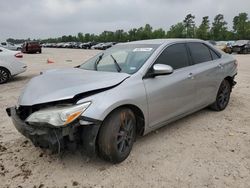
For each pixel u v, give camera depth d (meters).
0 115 5.72
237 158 3.77
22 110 3.62
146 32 85.06
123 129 3.60
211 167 3.54
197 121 5.22
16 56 10.22
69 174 3.41
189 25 85.19
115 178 3.32
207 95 5.22
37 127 3.25
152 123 4.06
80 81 3.58
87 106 3.21
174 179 3.29
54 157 3.82
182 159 3.76
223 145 4.18
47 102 3.25
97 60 4.76
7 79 9.98
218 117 5.46
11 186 3.18
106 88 3.47
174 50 4.60
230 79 5.94
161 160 3.73
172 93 4.27
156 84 4.00
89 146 3.29
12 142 4.33
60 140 3.13
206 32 76.50
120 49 4.80
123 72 4.00
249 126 4.98
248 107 6.18
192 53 4.97
